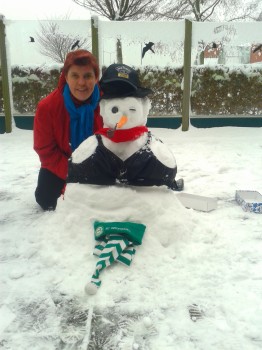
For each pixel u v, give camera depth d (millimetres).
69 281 2064
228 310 1819
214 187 3740
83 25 6449
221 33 6512
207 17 13164
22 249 2414
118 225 2283
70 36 6527
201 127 6930
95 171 2395
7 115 6609
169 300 1903
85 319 1783
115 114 2342
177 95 6742
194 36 6473
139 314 1811
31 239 2516
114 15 11031
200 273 2123
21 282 2074
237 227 2734
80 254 2281
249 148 5500
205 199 3223
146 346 1607
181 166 4543
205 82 6684
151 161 2369
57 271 2166
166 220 2400
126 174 2396
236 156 5031
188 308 1846
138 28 6438
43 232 2551
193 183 3881
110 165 2381
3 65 6391
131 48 6562
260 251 2373
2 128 6816
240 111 6832
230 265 2209
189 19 6289
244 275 2104
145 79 6684
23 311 1841
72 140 2947
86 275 2111
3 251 2408
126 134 2369
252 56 6754
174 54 6570
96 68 2811
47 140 2918
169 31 6441
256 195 3350
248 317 1766
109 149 2377
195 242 2420
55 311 1841
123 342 1635
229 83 6684
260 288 1995
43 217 2879
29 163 4785
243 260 2268
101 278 2074
